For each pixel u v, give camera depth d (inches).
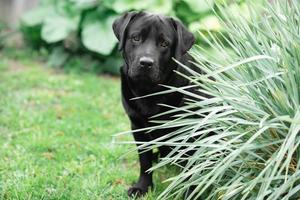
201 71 127.1
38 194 119.1
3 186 121.4
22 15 287.6
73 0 249.9
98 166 139.3
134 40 119.5
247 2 109.1
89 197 118.6
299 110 91.0
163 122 110.4
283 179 97.6
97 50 236.5
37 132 164.4
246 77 105.9
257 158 102.0
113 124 177.8
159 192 123.4
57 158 144.3
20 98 203.0
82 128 169.9
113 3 243.8
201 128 114.6
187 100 119.6
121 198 120.8
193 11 229.6
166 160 104.1
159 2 234.7
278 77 99.2
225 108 99.2
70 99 203.8
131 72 116.9
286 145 86.7
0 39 287.4
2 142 155.7
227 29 108.6
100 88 222.7
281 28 100.3
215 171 99.4
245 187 98.7
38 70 248.4
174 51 120.8
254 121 101.3
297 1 105.6
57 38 250.7
